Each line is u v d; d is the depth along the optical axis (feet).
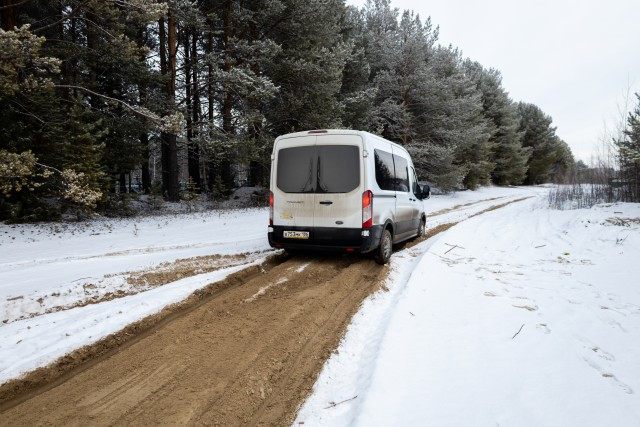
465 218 46.19
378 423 7.56
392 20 90.94
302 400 8.82
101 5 39.24
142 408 8.41
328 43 63.26
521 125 162.40
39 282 18.15
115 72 53.16
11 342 11.14
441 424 7.58
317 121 58.34
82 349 10.79
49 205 43.37
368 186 20.24
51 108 41.14
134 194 52.49
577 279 18.34
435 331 12.12
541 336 11.77
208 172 78.07
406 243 29.32
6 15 41.06
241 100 56.65
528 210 50.85
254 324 13.01
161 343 11.57
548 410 8.05
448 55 95.04
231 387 9.27
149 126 52.34
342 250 20.52
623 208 38.91
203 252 25.13
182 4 50.85
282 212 21.74
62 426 7.80
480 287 16.98
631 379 9.32
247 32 62.75
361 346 11.44
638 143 43.34
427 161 86.89
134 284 17.93
